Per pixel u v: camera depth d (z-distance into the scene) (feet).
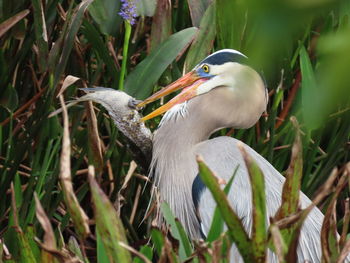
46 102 19.48
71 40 19.22
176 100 19.79
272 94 23.57
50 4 21.56
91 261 23.44
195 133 20.15
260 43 5.20
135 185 23.86
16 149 20.13
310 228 18.71
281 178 19.45
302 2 4.75
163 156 20.18
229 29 20.38
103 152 23.15
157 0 20.95
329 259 12.97
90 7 20.61
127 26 19.44
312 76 18.38
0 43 22.82
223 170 18.93
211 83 19.90
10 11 21.80
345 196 23.57
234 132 23.02
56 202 20.42
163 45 20.22
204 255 12.11
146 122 22.88
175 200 20.11
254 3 4.84
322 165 23.31
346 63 4.95
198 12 21.99
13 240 17.78
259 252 11.69
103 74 24.06
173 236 14.07
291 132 22.79
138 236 23.65
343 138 22.06
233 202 18.37
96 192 11.72
